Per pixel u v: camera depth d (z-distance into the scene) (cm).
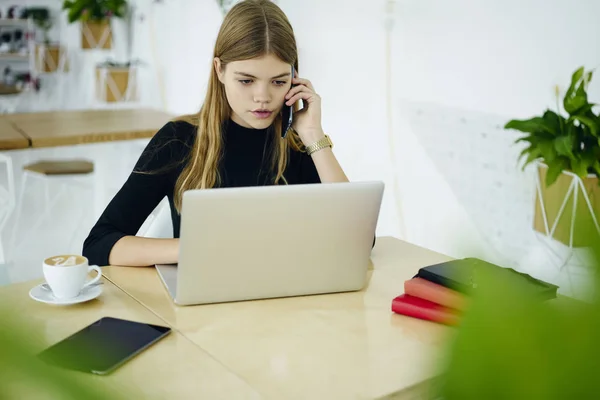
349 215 130
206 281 128
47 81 791
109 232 162
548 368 18
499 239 330
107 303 131
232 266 128
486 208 336
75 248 389
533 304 19
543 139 261
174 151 182
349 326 122
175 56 606
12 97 749
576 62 287
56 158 521
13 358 18
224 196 120
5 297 132
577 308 19
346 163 425
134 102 662
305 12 438
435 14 351
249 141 184
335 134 430
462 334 19
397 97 381
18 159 511
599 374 18
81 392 18
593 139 254
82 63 737
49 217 440
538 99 305
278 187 123
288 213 126
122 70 645
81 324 120
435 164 362
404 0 367
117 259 153
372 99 398
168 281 141
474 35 331
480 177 337
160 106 636
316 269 135
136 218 175
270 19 162
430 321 125
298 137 191
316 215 128
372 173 405
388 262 162
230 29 162
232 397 95
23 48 786
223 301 132
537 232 271
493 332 18
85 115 381
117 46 688
